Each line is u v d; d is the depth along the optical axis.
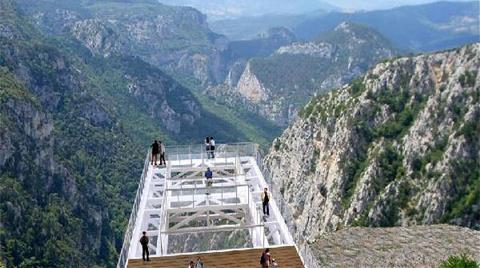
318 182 147.62
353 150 142.88
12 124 145.12
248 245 42.19
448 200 120.12
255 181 45.03
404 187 126.38
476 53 139.12
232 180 44.84
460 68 139.62
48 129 165.00
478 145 126.25
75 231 149.75
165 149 49.12
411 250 44.31
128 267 31.62
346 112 151.25
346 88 162.62
